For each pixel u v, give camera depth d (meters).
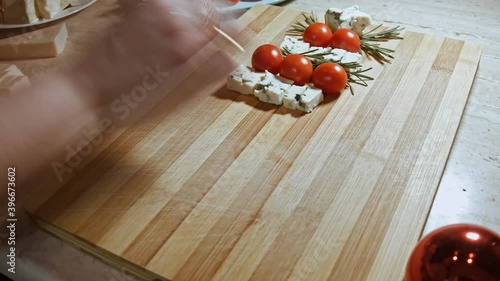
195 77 1.04
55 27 0.96
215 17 1.12
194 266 0.68
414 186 0.79
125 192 0.79
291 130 0.91
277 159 0.85
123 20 1.03
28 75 0.90
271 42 1.15
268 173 0.82
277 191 0.79
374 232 0.72
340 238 0.71
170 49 1.03
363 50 1.13
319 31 1.09
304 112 0.96
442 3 1.35
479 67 1.10
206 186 0.80
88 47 0.97
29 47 0.92
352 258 0.69
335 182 0.81
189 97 0.99
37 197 0.77
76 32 0.99
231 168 0.83
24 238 0.74
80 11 1.04
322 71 0.98
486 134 0.92
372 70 1.07
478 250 0.46
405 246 0.70
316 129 0.92
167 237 0.72
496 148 0.89
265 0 1.31
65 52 0.95
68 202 0.77
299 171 0.83
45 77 0.90
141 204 0.77
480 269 0.45
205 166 0.84
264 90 0.97
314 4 1.34
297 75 0.99
